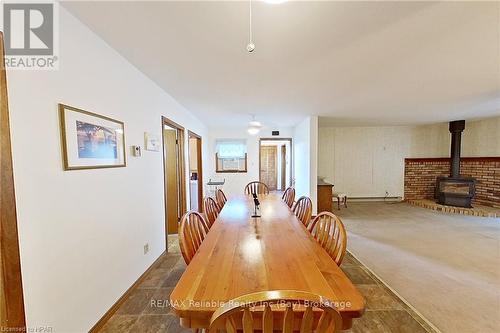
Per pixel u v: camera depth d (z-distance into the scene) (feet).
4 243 3.36
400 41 6.11
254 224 6.80
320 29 5.53
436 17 5.06
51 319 4.45
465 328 5.74
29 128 4.07
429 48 6.50
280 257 4.50
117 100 6.75
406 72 8.30
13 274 3.47
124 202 7.07
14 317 3.47
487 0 4.50
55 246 4.56
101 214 5.97
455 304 6.68
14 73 3.87
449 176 19.88
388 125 21.98
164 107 10.51
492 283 7.79
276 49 6.52
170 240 12.33
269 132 22.63
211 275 3.81
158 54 6.84
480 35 5.82
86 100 5.46
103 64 6.09
